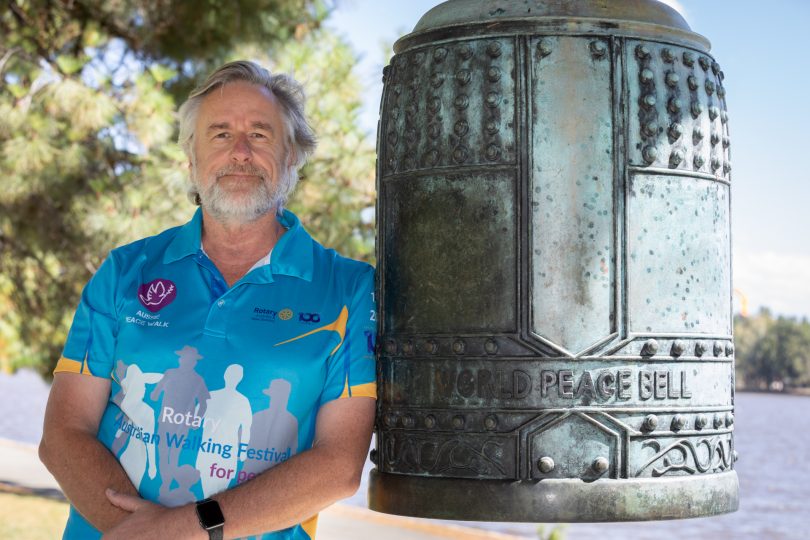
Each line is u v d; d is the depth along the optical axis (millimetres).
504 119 2127
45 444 2455
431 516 2162
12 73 6516
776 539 18578
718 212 2256
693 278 2180
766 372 52312
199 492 2326
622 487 2078
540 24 2139
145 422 2383
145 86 6121
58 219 6824
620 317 2100
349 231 6527
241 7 6531
